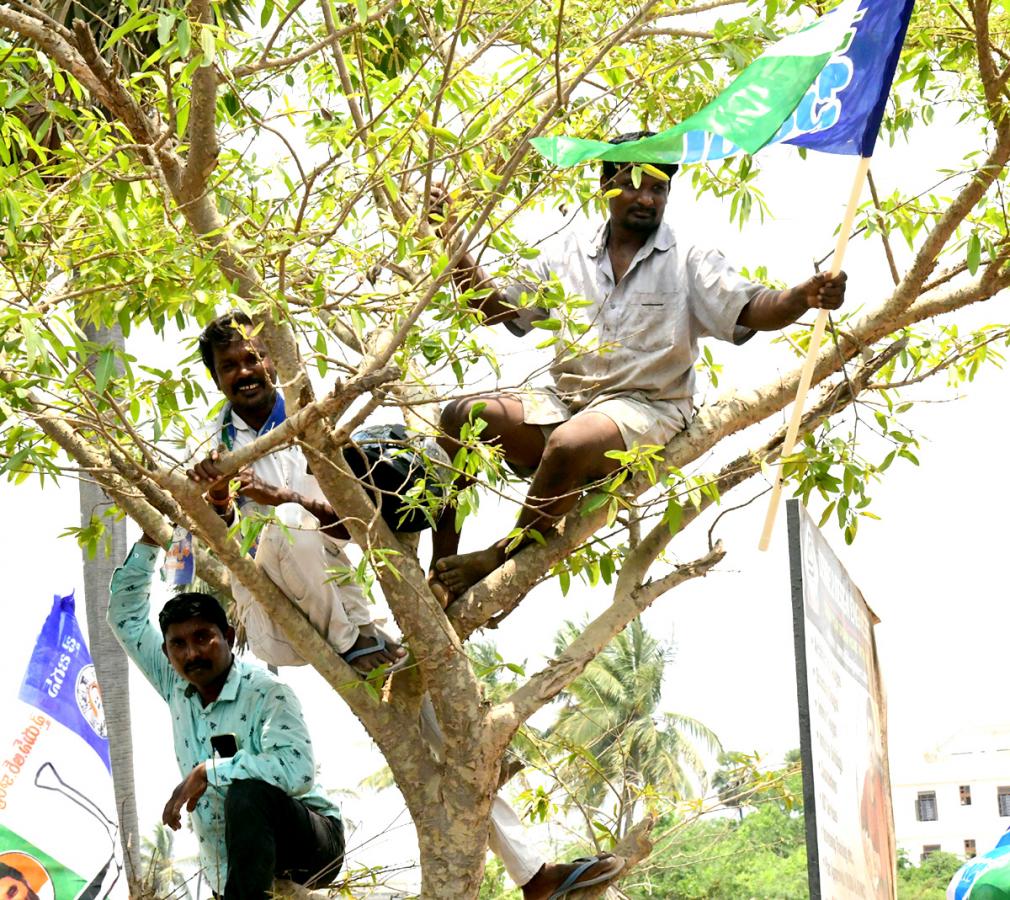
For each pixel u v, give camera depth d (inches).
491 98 230.1
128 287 209.3
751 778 261.7
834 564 223.5
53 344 194.5
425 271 230.8
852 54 199.2
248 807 219.9
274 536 219.3
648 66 250.4
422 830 220.2
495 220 223.8
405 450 210.1
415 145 217.8
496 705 223.0
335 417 205.8
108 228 201.9
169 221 214.5
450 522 229.5
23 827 223.9
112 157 220.2
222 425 228.2
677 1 263.0
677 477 214.4
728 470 232.1
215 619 234.8
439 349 213.0
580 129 243.3
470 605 223.8
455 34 212.4
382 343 218.1
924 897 1565.0
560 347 225.6
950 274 247.9
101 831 230.4
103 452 230.4
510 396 223.3
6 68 214.8
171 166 206.1
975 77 265.6
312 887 238.4
